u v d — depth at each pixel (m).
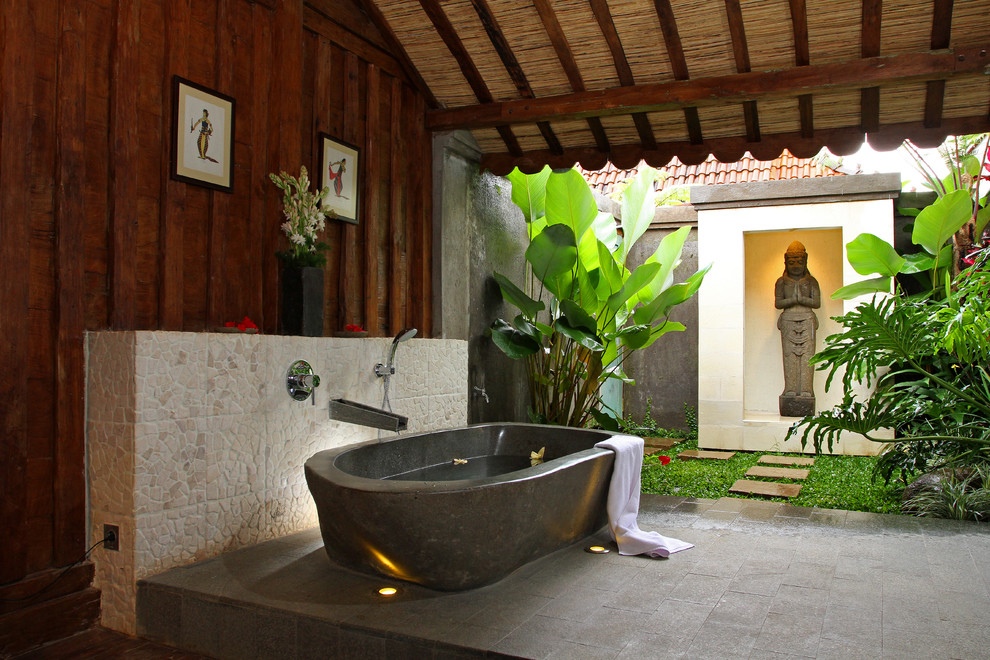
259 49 4.08
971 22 4.17
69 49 3.07
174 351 3.19
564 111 5.26
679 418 8.89
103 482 3.11
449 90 5.55
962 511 4.46
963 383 5.30
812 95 4.88
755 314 8.59
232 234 3.90
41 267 2.99
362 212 5.05
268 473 3.68
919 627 2.65
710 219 8.09
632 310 7.42
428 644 2.48
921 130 5.05
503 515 2.99
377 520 2.90
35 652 2.85
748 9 4.34
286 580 3.07
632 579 3.19
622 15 4.56
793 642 2.51
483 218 6.53
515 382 7.12
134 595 3.03
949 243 6.89
